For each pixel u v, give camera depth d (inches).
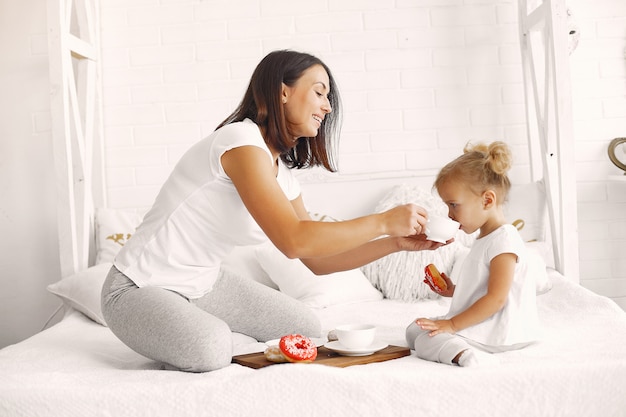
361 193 141.7
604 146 142.9
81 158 131.0
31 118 144.0
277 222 71.2
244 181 72.5
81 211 131.1
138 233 82.7
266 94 79.8
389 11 143.4
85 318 113.1
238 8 144.7
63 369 76.9
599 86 142.9
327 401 64.0
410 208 73.3
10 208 144.6
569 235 125.1
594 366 64.6
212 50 145.0
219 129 79.3
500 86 143.3
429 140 143.9
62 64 122.8
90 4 142.5
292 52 82.0
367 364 72.9
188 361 72.8
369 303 118.2
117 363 81.5
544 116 132.3
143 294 78.5
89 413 64.2
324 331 96.5
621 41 142.5
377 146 144.2
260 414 63.9
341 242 71.3
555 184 130.2
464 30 143.4
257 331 91.7
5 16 143.7
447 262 123.3
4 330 145.0
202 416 63.8
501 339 75.6
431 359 73.7
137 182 145.8
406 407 63.6
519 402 63.6
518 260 78.5
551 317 94.2
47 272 144.6
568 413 63.5
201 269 84.2
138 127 145.7
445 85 143.8
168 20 145.2
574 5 142.7
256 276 125.3
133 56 145.4
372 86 143.9
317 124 82.9
